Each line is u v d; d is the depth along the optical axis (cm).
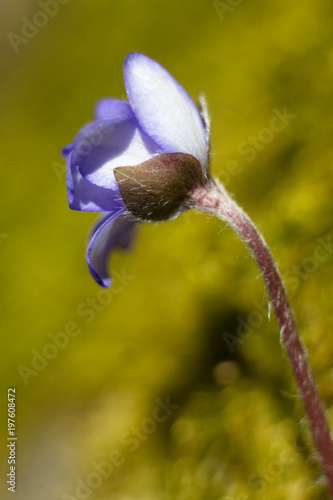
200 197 14
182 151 13
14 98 29
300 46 18
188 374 17
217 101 19
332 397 15
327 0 18
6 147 27
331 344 15
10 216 24
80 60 27
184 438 16
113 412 18
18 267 22
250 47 19
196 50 21
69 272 21
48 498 18
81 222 22
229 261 17
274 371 16
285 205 17
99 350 19
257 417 16
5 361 20
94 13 29
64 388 19
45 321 20
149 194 13
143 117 13
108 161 13
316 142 17
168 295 18
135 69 13
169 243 18
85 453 18
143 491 17
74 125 25
